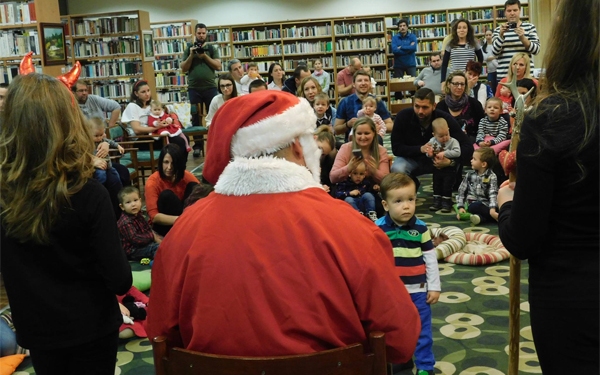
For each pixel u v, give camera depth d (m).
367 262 1.26
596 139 1.28
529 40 7.34
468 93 7.39
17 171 1.66
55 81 1.74
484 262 4.16
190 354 1.21
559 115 1.32
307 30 15.78
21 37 8.22
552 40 1.37
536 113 1.35
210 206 1.34
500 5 14.98
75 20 11.49
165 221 4.86
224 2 16.17
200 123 10.25
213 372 1.20
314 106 6.67
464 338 3.06
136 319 3.41
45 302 1.73
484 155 5.18
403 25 13.76
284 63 15.86
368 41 15.61
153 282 1.40
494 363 2.79
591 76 1.32
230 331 1.23
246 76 9.59
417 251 2.62
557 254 1.38
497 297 3.58
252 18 16.22
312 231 1.25
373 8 15.76
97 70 11.65
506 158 1.71
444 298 3.61
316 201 1.31
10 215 1.69
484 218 5.17
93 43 11.50
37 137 1.66
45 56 8.14
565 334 1.37
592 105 1.30
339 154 5.06
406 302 1.30
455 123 5.61
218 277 1.25
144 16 11.66
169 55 14.70
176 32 14.76
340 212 1.31
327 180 5.35
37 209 1.67
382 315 1.26
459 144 5.55
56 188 1.67
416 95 5.48
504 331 3.12
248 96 1.39
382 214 4.94
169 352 1.29
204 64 9.98
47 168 1.66
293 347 1.21
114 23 11.45
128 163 6.60
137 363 3.03
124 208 4.68
